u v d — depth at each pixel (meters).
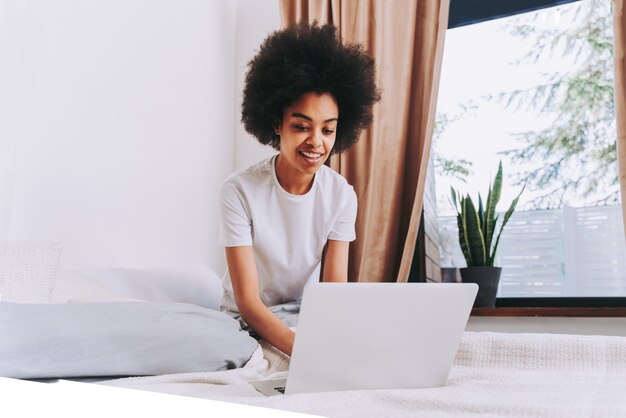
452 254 3.01
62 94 2.33
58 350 1.04
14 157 2.11
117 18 2.60
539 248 2.79
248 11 3.39
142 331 1.13
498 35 2.96
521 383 0.95
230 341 1.22
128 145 2.62
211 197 3.13
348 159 2.85
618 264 2.63
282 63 1.55
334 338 0.91
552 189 2.78
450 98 3.04
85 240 2.39
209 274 2.35
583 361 1.10
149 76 2.76
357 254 2.81
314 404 0.79
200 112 3.08
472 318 2.66
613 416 0.70
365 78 1.66
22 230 2.15
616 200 2.65
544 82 2.83
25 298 1.66
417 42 2.85
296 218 1.69
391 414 0.73
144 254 2.67
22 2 2.15
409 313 0.94
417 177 2.79
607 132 2.68
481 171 2.94
